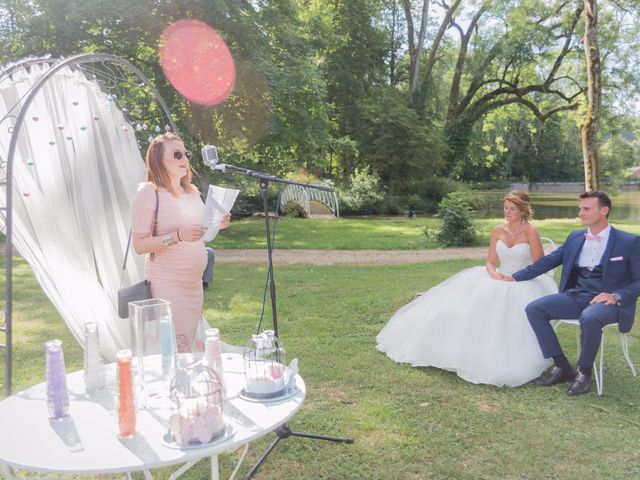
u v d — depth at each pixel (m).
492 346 4.23
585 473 2.92
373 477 2.90
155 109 8.77
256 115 15.76
